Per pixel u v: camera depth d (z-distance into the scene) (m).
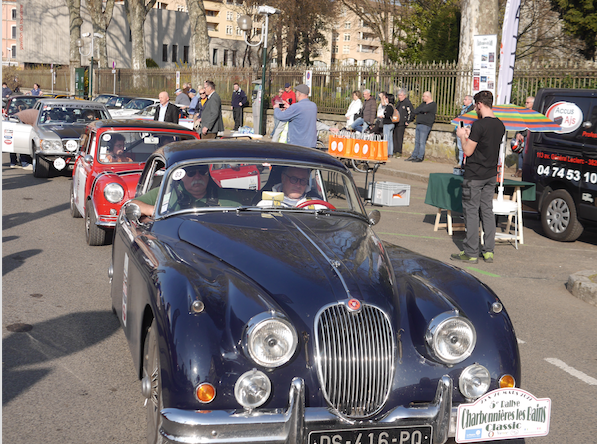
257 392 2.88
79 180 9.05
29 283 6.52
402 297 3.46
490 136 7.82
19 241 8.35
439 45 28.11
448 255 8.48
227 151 4.49
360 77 22.03
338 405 3.06
